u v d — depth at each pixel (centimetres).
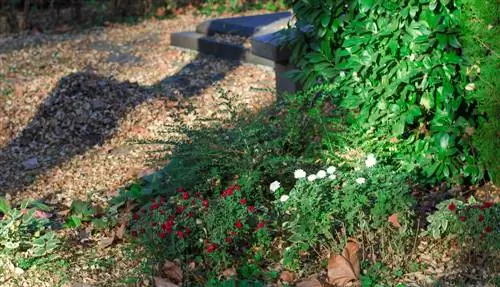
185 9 1047
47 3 1080
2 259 403
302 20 475
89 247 424
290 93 555
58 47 874
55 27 1001
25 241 413
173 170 461
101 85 682
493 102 423
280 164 454
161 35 904
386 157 447
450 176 452
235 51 762
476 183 458
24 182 548
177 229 389
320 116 473
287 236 404
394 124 443
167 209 402
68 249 422
